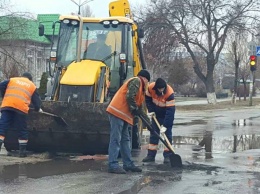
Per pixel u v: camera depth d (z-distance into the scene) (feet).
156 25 127.54
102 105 33.73
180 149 42.57
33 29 148.77
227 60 219.20
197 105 131.64
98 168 29.94
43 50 158.40
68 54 41.11
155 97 34.40
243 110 118.93
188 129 64.54
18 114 33.50
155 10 127.95
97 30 41.27
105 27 41.22
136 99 28.71
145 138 52.75
